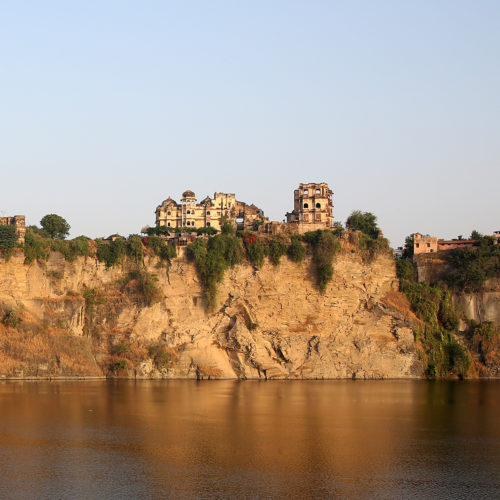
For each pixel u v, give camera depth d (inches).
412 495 2295.8
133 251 5032.0
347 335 5083.7
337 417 3395.7
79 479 2397.9
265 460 2637.8
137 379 4719.5
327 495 2284.7
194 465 2564.0
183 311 5004.9
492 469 2559.1
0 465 2534.5
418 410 3612.2
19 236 4751.5
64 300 4798.2
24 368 4520.2
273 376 4901.6
